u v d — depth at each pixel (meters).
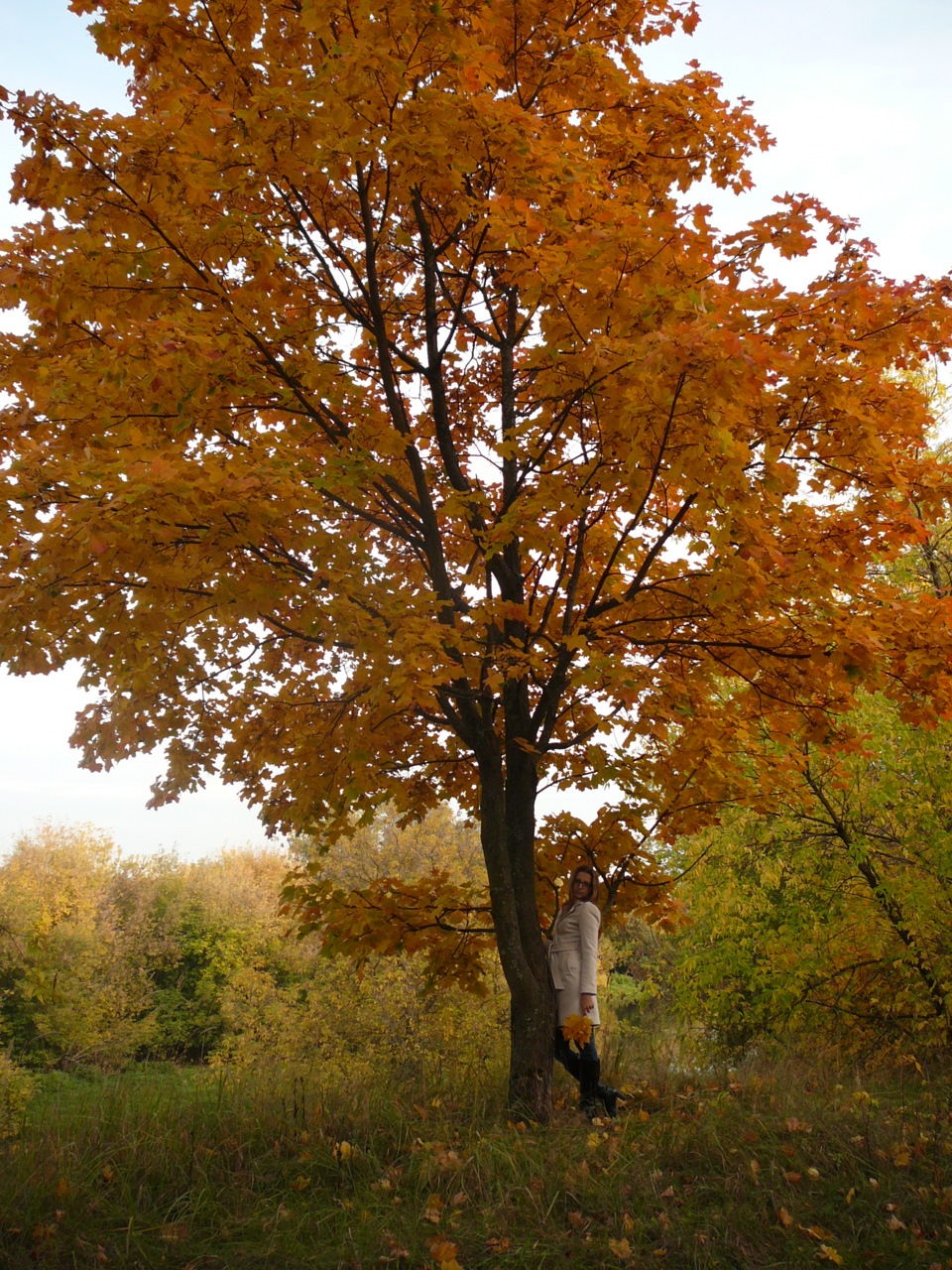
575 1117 4.64
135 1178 3.55
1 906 25.95
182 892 38.88
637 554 5.80
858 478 5.04
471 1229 3.18
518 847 5.50
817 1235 3.09
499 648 4.79
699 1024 11.95
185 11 4.11
